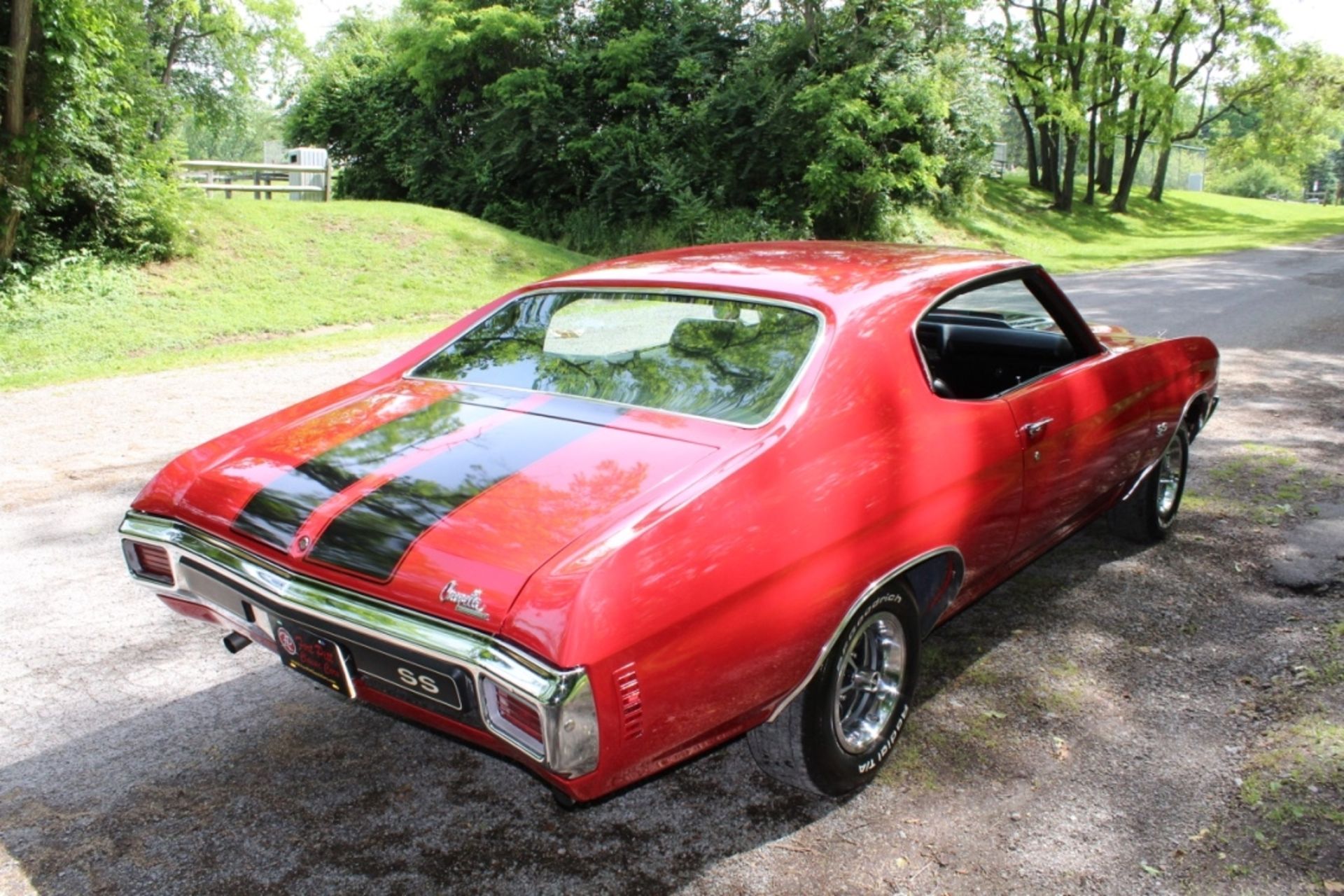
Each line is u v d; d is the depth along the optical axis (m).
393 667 2.21
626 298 3.17
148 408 7.74
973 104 24.16
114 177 13.00
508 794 2.82
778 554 2.35
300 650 2.42
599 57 23.47
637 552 2.11
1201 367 4.61
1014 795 2.77
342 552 2.29
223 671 3.52
